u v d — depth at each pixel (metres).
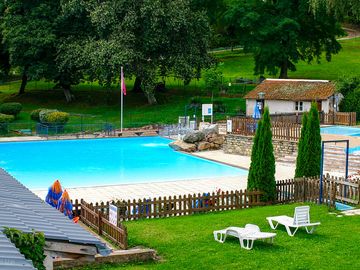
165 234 19.89
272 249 17.69
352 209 23.31
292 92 55.75
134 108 64.00
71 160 41.72
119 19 59.50
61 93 71.75
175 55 60.59
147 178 34.94
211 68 64.25
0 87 78.00
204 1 78.38
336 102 54.84
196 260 16.75
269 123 25.78
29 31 61.16
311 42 70.81
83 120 58.59
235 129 43.69
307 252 17.30
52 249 9.52
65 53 60.72
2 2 66.75
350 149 36.53
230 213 23.58
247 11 67.94
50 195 21.88
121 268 16.19
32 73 61.66
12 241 8.84
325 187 24.50
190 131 47.31
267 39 67.25
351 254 17.06
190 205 23.89
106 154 44.41
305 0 65.06
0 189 12.91
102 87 75.25
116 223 18.98
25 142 49.81
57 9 63.78
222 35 98.00
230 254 17.20
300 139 27.14
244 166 38.06
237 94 68.50
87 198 28.50
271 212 23.06
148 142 50.59
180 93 70.12
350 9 49.19
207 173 36.59
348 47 96.31
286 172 35.16
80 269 16.05
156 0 57.97
